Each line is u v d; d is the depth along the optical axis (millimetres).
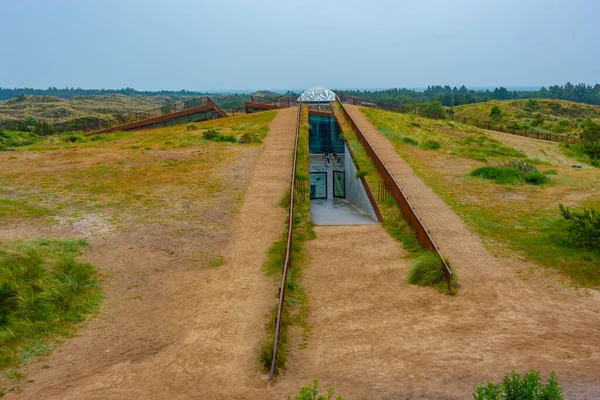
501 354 7383
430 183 19453
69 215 14734
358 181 20797
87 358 7754
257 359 7566
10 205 15328
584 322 8555
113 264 11477
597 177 21453
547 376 6590
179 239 13297
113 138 32406
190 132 33406
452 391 6289
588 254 11477
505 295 9891
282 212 15922
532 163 26031
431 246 11930
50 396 6676
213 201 16906
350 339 8250
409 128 35469
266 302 9758
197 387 6844
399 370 7023
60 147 27875
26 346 8039
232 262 12000
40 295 9320
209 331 8641
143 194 17453
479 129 43406
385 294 10297
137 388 6855
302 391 5461
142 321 9055
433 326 8602
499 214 15555
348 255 12922
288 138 28672
